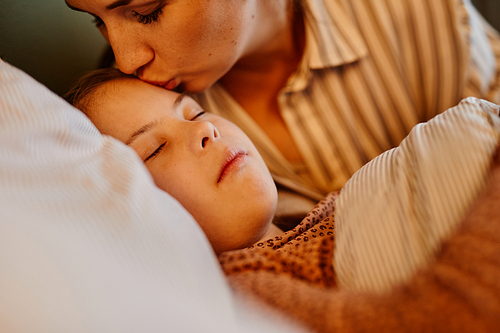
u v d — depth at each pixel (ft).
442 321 0.99
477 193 1.31
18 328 0.81
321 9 2.95
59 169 1.22
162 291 0.98
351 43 2.97
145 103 2.27
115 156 1.40
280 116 3.20
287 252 1.82
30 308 0.83
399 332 1.04
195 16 1.95
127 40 2.05
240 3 2.11
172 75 2.26
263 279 1.46
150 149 2.21
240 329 1.01
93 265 0.92
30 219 0.95
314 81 2.99
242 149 2.22
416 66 3.01
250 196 2.11
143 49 2.11
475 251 1.06
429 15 2.87
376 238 1.47
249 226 2.14
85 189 1.17
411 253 1.37
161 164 2.17
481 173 1.33
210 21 2.01
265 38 2.70
